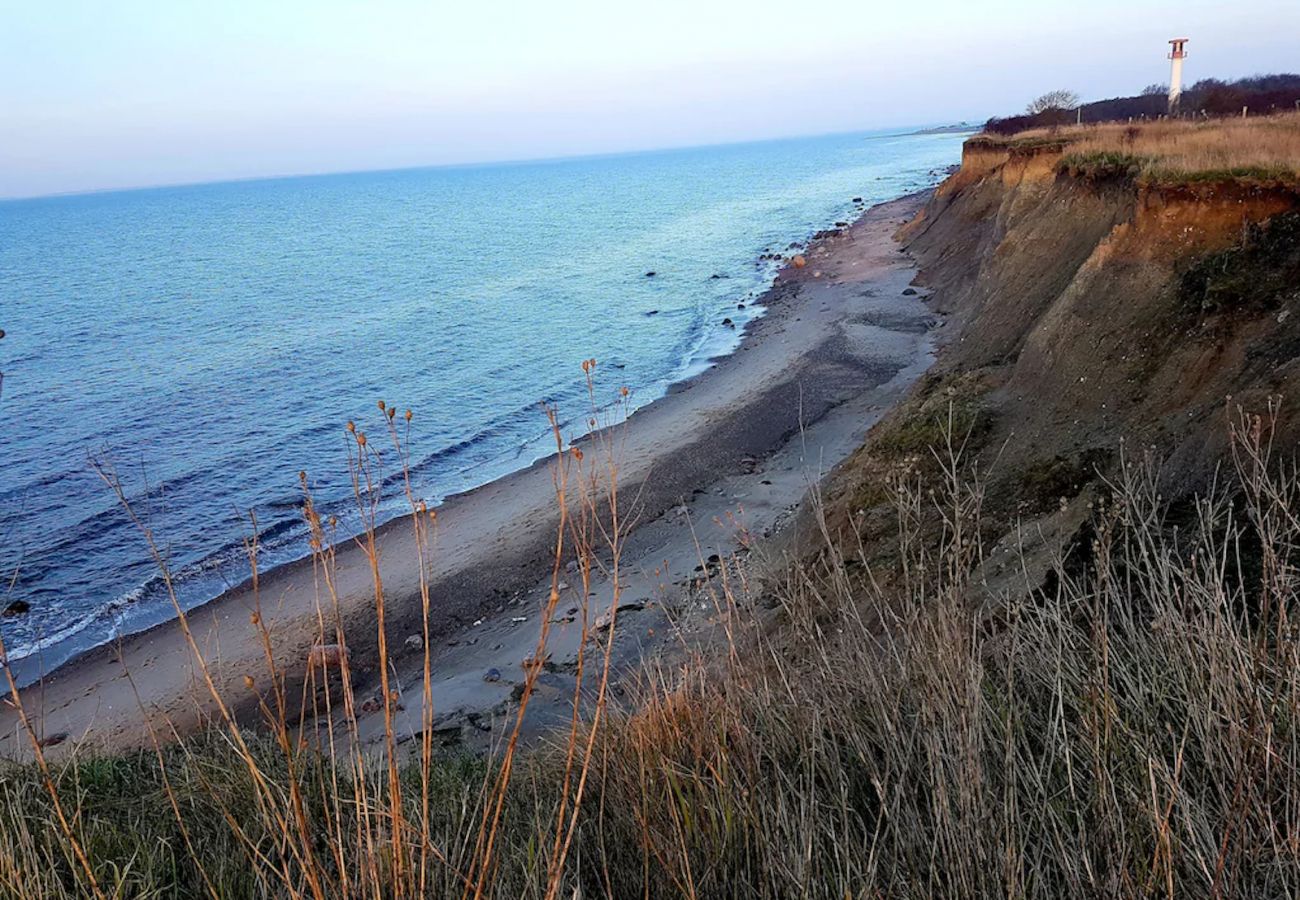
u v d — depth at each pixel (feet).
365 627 48.26
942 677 9.92
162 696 43.32
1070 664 10.84
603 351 122.62
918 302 110.32
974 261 105.70
